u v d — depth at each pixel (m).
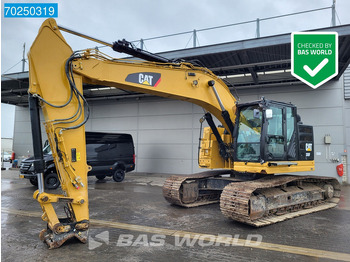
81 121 4.70
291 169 6.91
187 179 7.66
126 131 16.61
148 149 15.91
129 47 5.53
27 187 10.70
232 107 7.28
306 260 3.96
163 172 15.40
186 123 15.03
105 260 3.89
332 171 11.89
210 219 6.18
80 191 4.57
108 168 12.23
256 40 9.94
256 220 5.77
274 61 10.77
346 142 11.82
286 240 4.81
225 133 8.04
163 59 6.23
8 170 17.78
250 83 13.42
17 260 3.87
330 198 8.30
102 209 7.10
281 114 6.89
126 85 5.39
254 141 6.56
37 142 4.41
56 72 4.55
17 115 19.84
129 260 3.89
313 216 6.64
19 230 5.27
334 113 12.05
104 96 16.77
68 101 4.57
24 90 16.05
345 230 5.44
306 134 7.63
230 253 4.19
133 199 8.47
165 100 15.68
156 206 7.51
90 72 4.89
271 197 6.16
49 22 4.55
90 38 5.02
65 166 4.46
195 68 6.61
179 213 6.74
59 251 4.21
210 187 7.88
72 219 4.63
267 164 6.20
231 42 10.25
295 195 6.90
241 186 5.91
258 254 4.16
